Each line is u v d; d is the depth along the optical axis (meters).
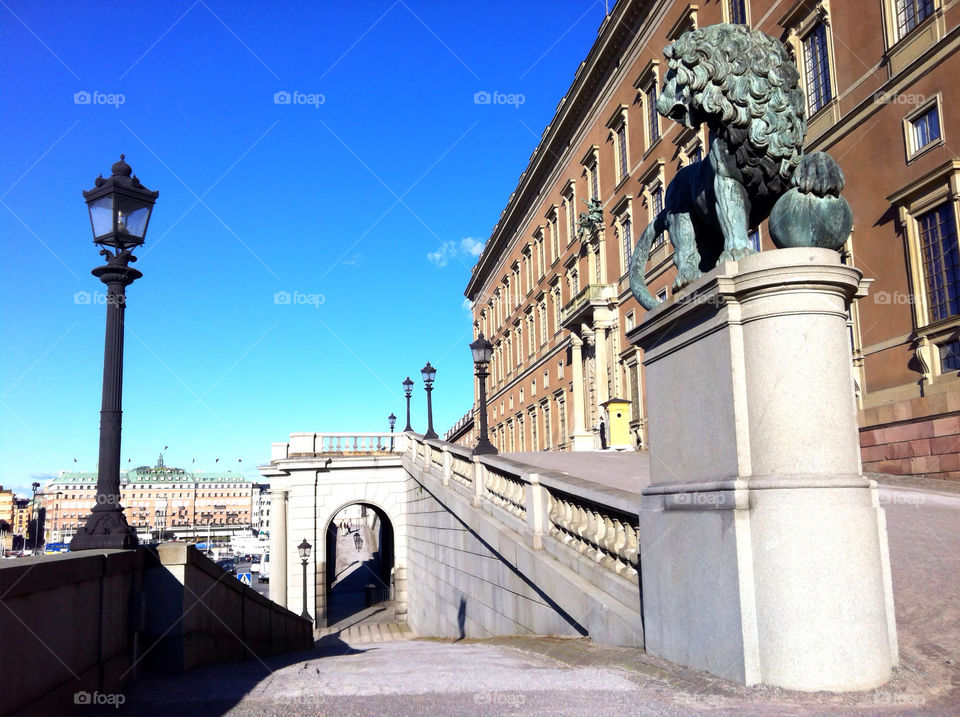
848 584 4.11
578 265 43.94
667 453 5.41
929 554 7.15
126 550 5.81
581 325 41.12
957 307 16.62
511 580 10.27
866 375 19.39
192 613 6.65
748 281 4.51
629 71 36.25
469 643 10.60
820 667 4.05
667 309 5.31
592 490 7.26
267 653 11.25
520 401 59.84
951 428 16.16
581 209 44.09
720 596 4.47
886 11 18.80
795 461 4.28
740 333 4.61
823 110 21.27
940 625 5.18
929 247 17.53
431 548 20.44
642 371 33.47
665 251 31.36
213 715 4.47
